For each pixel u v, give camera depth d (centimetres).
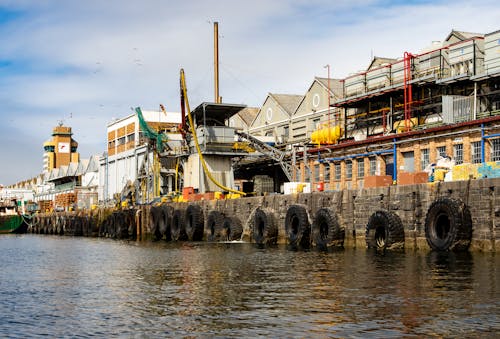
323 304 2147
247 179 8275
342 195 4272
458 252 3322
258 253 4116
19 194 16200
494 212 3206
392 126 5728
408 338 1686
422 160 5100
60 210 12331
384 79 5928
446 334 1705
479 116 4791
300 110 7744
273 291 2459
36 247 6431
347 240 4206
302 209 4572
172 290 2620
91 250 5569
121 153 9988
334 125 6925
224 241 5584
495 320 1831
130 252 4991
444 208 3394
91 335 1873
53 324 2042
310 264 3284
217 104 6869
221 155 7056
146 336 1831
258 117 8744
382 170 5534
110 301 2419
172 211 6550
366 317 1928
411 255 3409
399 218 3759
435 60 5419
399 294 2258
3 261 4534
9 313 2242
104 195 10769
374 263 3158
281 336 1758
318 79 7294
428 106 5297
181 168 8062
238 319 1983
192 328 1897
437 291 2273
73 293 2681
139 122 8519
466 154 4669
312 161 6619
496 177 3356
